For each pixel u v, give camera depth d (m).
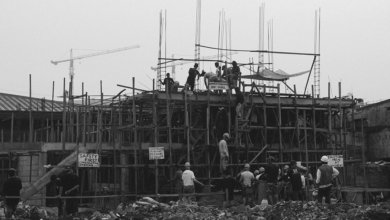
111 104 33.06
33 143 31.91
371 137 39.03
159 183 30.75
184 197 26.11
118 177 33.19
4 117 41.59
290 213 21.39
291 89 33.75
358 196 32.84
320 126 35.81
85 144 31.05
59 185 23.61
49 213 24.72
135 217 21.36
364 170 33.22
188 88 31.69
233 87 31.56
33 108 45.06
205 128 32.06
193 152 30.64
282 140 34.53
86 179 32.84
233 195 27.20
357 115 42.12
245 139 32.22
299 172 27.27
